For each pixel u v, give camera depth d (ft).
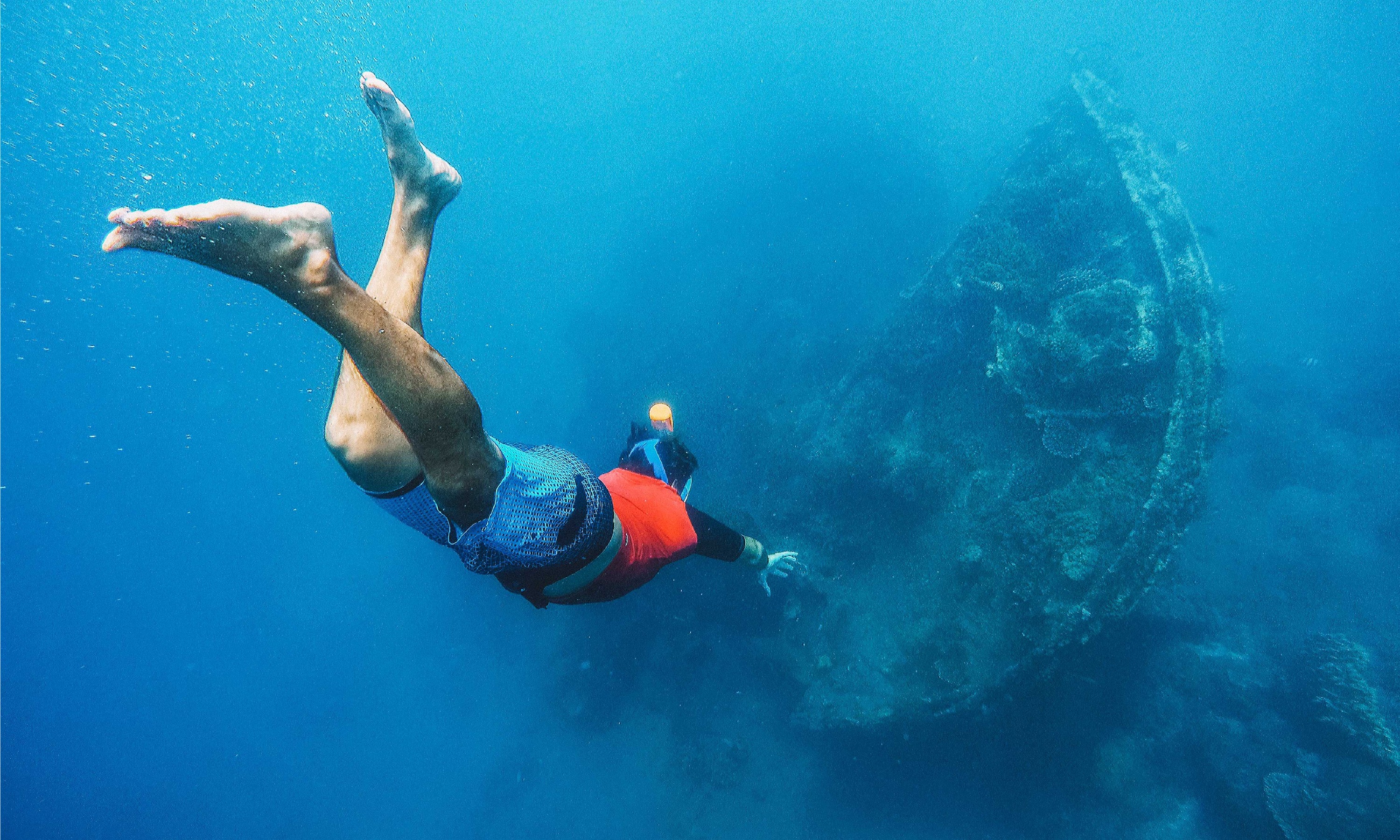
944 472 42.16
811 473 51.65
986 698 33.88
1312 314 73.51
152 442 189.88
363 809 81.15
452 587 92.79
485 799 70.13
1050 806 39.65
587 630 64.90
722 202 106.32
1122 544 31.07
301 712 97.76
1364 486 51.72
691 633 57.47
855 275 85.10
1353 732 35.37
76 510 182.19
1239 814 36.06
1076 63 59.26
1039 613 32.78
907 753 41.65
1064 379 35.68
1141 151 42.60
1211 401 34.30
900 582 42.52
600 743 61.93
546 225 164.14
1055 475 35.94
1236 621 45.68
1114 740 39.73
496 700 79.56
